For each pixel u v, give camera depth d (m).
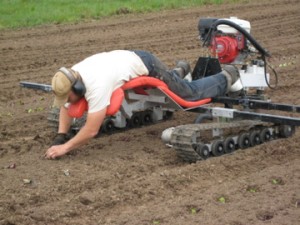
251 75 12.70
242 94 12.73
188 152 10.62
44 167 10.62
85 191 9.61
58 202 9.20
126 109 12.26
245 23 12.56
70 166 10.67
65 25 27.00
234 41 12.41
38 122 13.91
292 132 12.17
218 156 10.99
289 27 26.66
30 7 29.81
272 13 30.25
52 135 12.56
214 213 8.69
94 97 10.51
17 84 17.45
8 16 27.83
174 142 10.64
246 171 10.41
